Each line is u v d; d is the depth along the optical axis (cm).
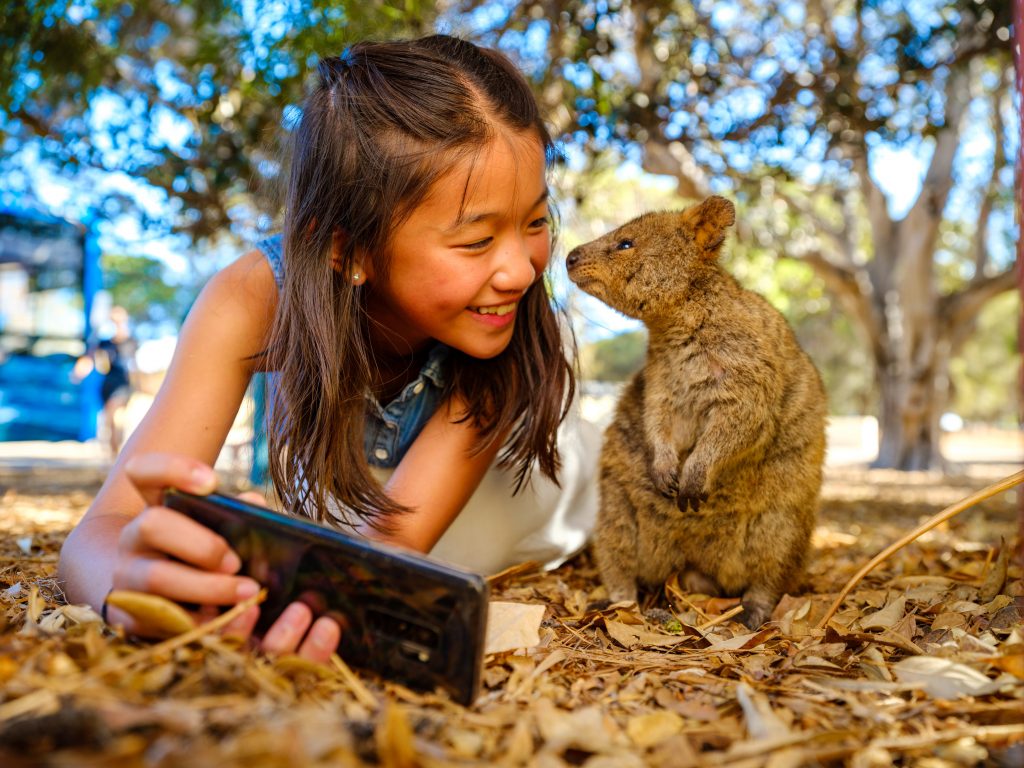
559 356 64
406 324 61
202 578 36
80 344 293
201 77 158
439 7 149
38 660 34
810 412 68
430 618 36
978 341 776
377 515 57
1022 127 44
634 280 71
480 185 50
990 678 40
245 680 33
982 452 556
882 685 39
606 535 70
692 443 71
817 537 121
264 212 75
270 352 57
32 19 137
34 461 296
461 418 62
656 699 39
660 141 167
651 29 157
